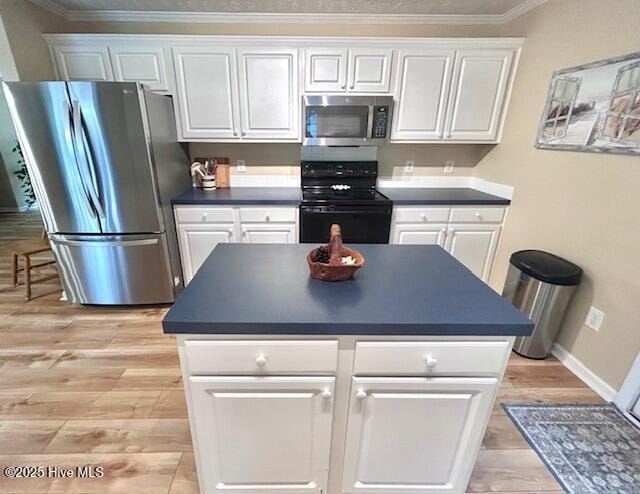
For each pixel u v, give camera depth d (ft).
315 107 8.29
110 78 8.23
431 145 10.12
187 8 8.34
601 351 5.95
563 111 6.76
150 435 5.01
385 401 3.31
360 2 7.95
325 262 3.85
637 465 4.65
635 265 5.32
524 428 5.21
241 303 3.18
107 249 7.95
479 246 9.10
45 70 8.00
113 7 8.30
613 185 5.68
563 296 6.24
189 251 8.89
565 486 4.37
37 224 15.44
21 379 6.12
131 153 7.27
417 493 3.91
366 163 10.04
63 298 9.05
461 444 3.56
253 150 9.99
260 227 8.77
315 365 3.10
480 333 2.97
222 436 3.45
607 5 5.75
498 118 8.78
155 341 7.32
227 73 8.25
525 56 7.98
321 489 3.85
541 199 7.49
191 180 10.02
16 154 16.62
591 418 5.41
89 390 5.88
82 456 4.67
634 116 5.27
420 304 3.26
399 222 8.82
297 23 8.85
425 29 8.96
